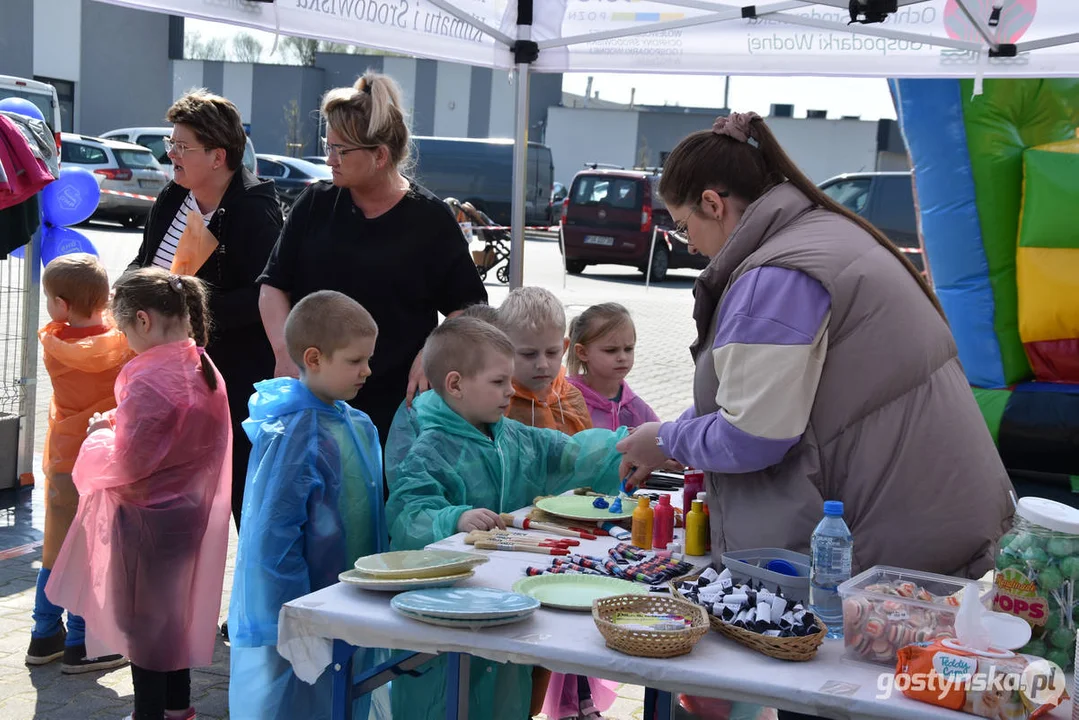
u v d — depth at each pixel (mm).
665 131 40750
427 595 2000
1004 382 5121
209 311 3588
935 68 4207
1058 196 4844
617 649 1811
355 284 3316
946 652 1645
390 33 3902
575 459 3021
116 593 2955
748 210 2205
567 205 18516
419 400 2805
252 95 38625
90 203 5426
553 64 4555
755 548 2158
